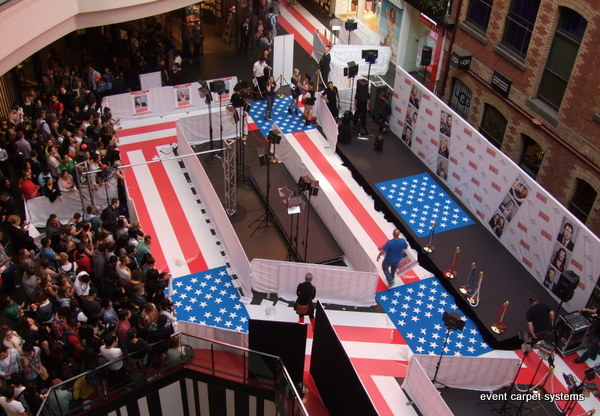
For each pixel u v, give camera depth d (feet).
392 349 47.03
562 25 52.95
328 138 67.21
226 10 84.12
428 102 61.52
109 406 41.01
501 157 53.52
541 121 56.24
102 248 45.70
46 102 64.18
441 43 69.77
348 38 83.71
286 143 62.03
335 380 41.19
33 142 56.18
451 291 51.55
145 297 45.21
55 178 55.36
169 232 56.39
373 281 48.88
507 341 47.19
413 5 71.10
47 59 77.92
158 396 43.42
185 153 62.90
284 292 50.70
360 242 56.13
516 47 58.49
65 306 41.75
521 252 53.31
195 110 72.59
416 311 50.21
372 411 36.65
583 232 46.19
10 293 48.73
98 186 55.57
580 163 53.21
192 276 52.29
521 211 52.31
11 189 57.98
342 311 49.80
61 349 39.83
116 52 77.71
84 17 60.80
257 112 72.13
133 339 39.65
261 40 77.61
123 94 67.92
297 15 93.25
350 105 71.26
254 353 41.73
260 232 56.24
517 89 58.49
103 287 46.75
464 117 68.28
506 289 51.24
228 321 48.52
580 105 51.85
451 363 42.83
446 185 61.67
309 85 68.90
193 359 43.29
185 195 60.70
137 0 62.75
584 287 47.39
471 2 63.41
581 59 50.85
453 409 42.75
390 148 66.44
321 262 53.01
